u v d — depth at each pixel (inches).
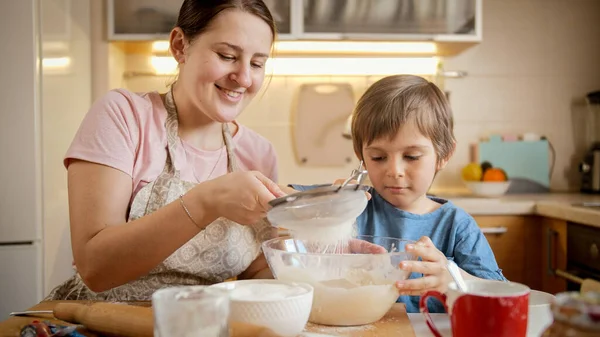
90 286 44.4
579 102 121.6
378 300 37.1
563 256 92.7
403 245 44.8
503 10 120.7
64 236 95.0
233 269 51.2
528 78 121.3
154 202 48.8
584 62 121.5
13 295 84.0
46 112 86.4
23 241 84.3
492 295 28.6
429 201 57.8
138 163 50.0
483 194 109.0
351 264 37.9
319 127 120.4
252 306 32.5
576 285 88.8
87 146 46.6
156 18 105.2
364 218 57.4
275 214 37.8
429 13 106.2
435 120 53.4
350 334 35.9
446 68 120.9
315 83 120.2
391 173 53.1
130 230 41.0
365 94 57.6
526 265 98.9
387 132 52.7
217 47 47.2
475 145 120.1
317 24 105.3
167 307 27.5
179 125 54.3
